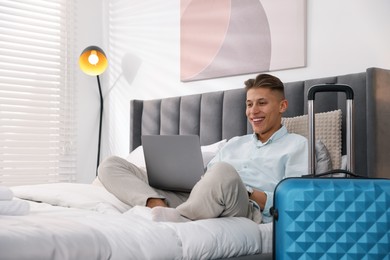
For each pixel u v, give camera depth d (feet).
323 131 6.98
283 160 6.54
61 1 12.87
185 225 4.83
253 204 5.90
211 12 9.87
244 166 6.82
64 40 12.89
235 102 8.76
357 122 6.94
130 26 12.26
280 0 8.55
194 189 5.46
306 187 4.53
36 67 12.48
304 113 7.70
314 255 4.45
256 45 8.95
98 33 13.19
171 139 6.35
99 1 13.24
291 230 4.50
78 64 12.82
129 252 4.20
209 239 4.75
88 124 13.05
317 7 8.13
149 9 11.69
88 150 13.06
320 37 8.07
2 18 11.98
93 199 6.51
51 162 12.57
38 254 3.68
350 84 7.09
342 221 4.45
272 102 6.82
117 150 12.58
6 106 12.00
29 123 12.28
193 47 10.25
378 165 6.43
